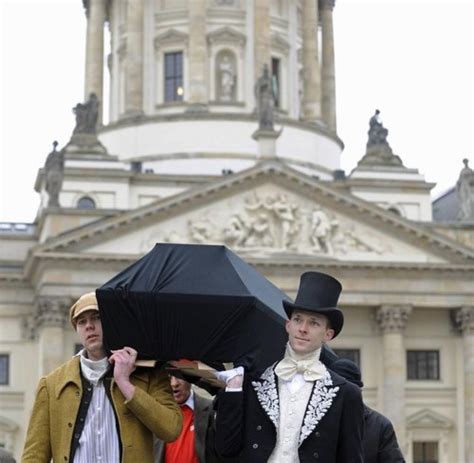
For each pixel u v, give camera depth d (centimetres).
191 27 13250
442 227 11731
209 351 1712
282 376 1684
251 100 13338
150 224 11044
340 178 12850
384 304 11312
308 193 11319
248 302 1709
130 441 1678
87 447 1686
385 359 11312
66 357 10906
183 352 1708
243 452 1678
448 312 11731
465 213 12100
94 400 1706
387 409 11244
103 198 12069
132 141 13150
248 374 1708
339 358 2098
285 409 1664
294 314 1694
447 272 11431
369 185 12494
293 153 13188
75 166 12075
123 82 13838
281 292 1906
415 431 11606
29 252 11019
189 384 2072
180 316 1697
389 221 11375
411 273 11381
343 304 11312
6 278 11500
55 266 10788
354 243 11406
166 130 13050
